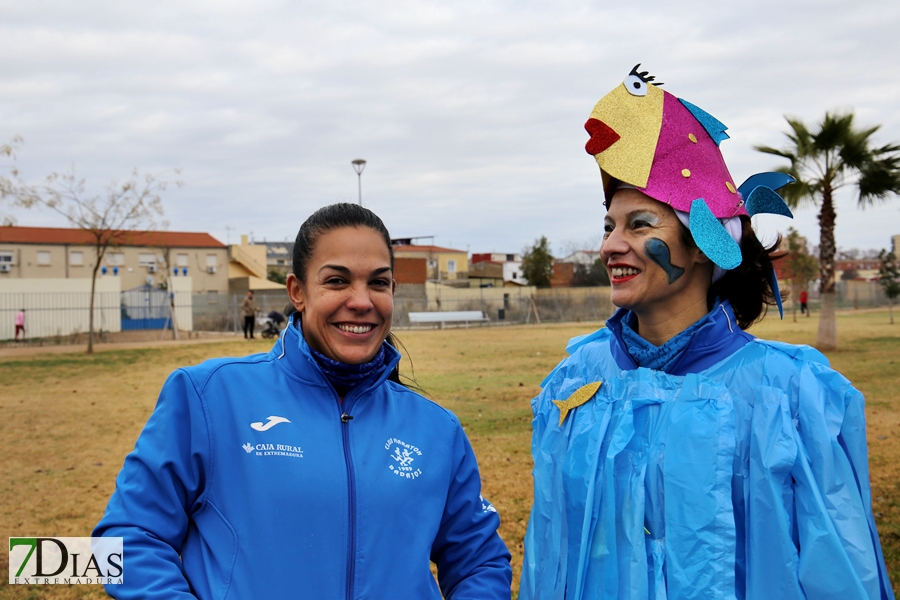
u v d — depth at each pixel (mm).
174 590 1767
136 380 14648
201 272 58844
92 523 5441
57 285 34000
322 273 2047
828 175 16438
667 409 1980
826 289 17484
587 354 2377
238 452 1918
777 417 1831
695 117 2180
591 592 1955
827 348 17375
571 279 60906
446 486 2141
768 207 2234
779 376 1904
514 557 4586
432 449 2146
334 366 2020
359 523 1897
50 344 27297
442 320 33500
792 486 1808
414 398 2256
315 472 1903
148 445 1910
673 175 2062
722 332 2037
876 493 5746
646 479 1954
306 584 1821
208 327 38344
